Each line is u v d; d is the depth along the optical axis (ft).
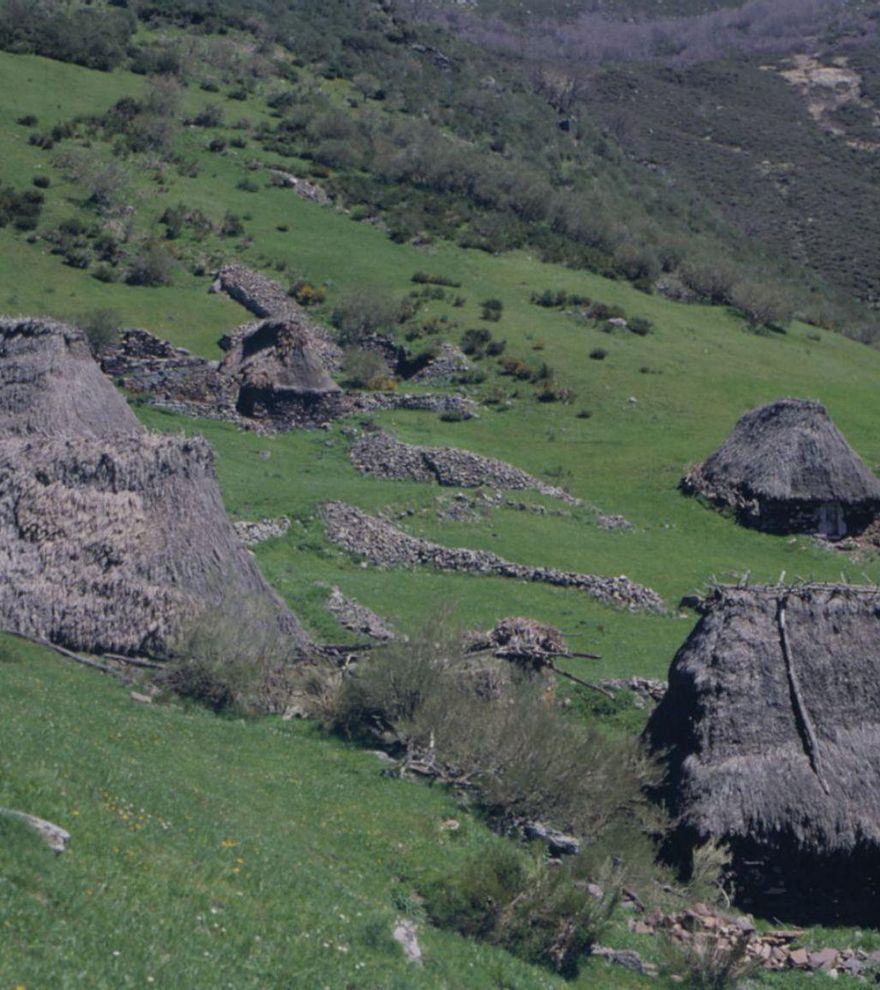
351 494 206.39
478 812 105.19
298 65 547.90
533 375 297.12
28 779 74.08
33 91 434.30
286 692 124.06
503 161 485.56
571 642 159.02
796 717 111.24
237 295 332.60
